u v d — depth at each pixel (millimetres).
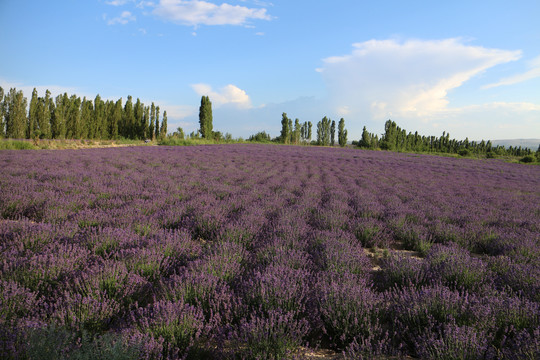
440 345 2145
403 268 3676
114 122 46000
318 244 4648
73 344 1995
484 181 16859
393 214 7152
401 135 70375
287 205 7715
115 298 2799
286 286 2869
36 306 2500
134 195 7398
